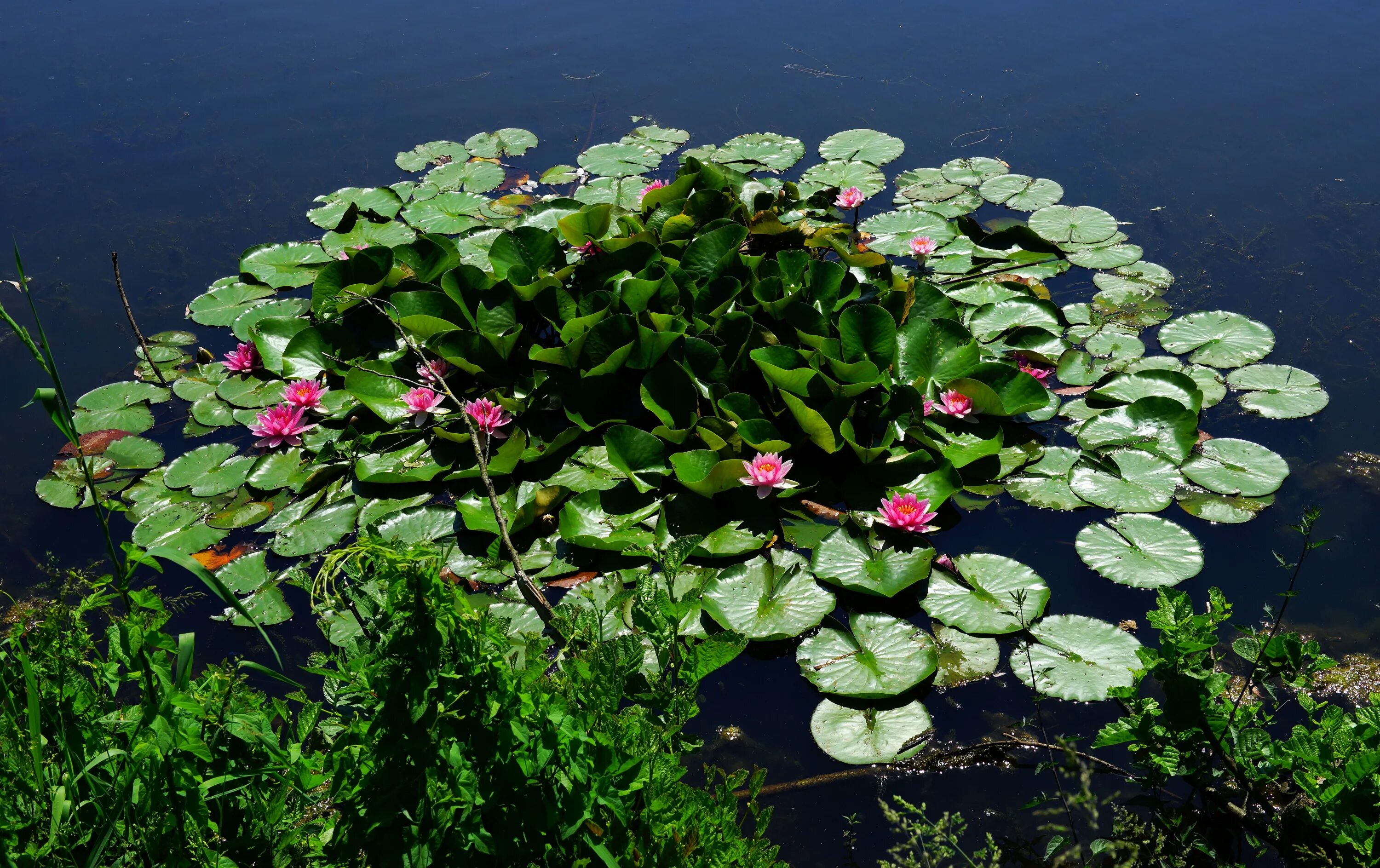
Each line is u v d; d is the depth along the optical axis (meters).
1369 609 3.16
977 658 3.05
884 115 7.04
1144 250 5.30
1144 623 3.16
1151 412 3.97
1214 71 7.40
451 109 7.55
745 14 9.21
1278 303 4.80
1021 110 6.97
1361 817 2.01
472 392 4.41
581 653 2.25
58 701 1.86
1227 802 2.37
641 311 4.36
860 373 3.85
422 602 1.64
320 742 2.14
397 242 5.66
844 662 3.04
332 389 4.52
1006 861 2.43
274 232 6.02
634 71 8.05
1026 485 3.80
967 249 5.31
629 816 1.82
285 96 7.86
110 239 6.00
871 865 2.47
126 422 4.44
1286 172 5.95
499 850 1.72
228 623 3.38
